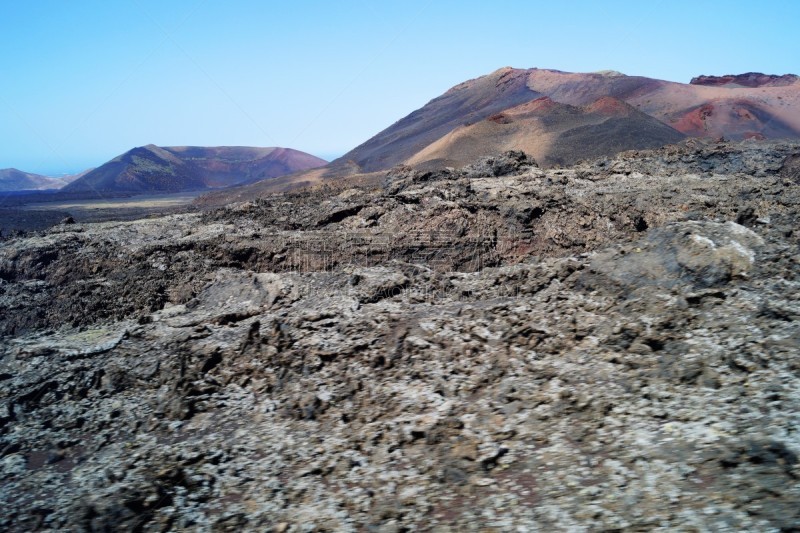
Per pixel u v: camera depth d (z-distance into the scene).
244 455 13.12
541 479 10.69
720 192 37.19
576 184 42.31
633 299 19.02
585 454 11.16
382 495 11.05
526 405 13.54
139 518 10.80
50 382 17.78
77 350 20.83
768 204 32.75
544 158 82.50
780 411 11.01
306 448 13.13
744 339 14.55
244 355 18.12
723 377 13.02
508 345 17.12
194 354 18.39
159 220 43.62
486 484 10.87
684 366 13.74
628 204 34.88
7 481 12.92
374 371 16.61
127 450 13.78
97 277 30.69
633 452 10.79
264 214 41.44
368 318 19.89
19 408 16.50
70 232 38.84
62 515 11.17
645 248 21.50
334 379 16.31
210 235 35.03
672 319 16.62
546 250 30.36
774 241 23.89
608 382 14.04
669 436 11.05
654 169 48.66
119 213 83.12
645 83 184.38
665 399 12.69
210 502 11.41
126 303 27.00
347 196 45.94
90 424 15.39
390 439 13.00
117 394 17.25
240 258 31.17
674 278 19.55
